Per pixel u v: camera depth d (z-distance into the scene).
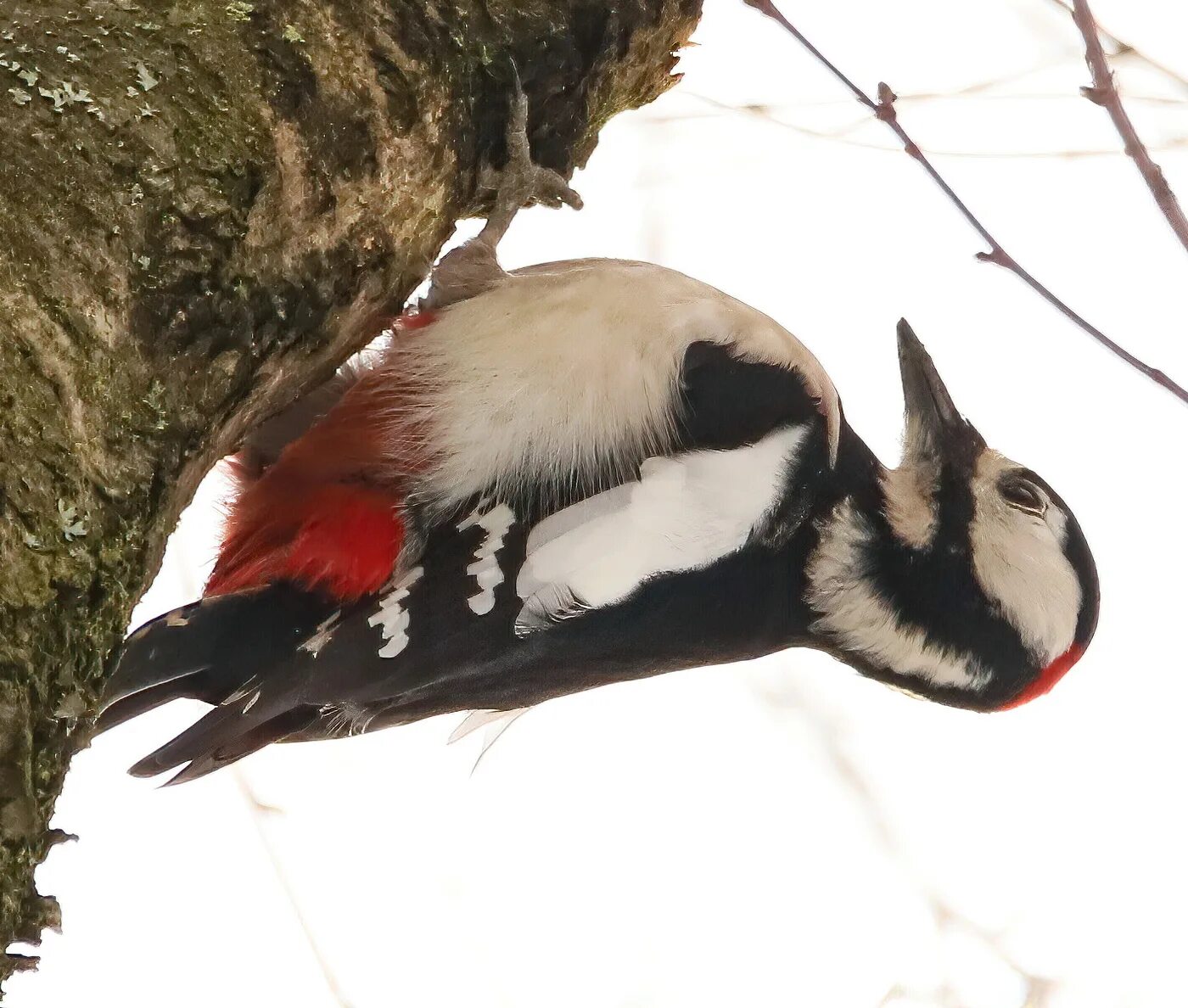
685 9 7.34
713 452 6.68
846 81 6.26
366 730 6.68
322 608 6.32
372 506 6.37
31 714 4.57
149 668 5.99
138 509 4.97
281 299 5.55
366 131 5.72
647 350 6.56
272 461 6.69
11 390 4.56
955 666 7.42
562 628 6.50
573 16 6.68
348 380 6.75
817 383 7.07
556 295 6.52
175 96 5.08
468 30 6.26
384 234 6.06
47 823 4.68
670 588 6.62
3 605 4.52
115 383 4.89
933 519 7.47
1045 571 7.63
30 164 4.68
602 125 7.51
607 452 6.51
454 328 6.50
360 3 5.82
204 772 6.50
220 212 5.13
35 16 4.96
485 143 6.43
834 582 7.09
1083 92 5.97
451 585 6.36
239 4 5.41
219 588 6.45
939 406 7.75
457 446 6.41
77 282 4.71
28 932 4.60
